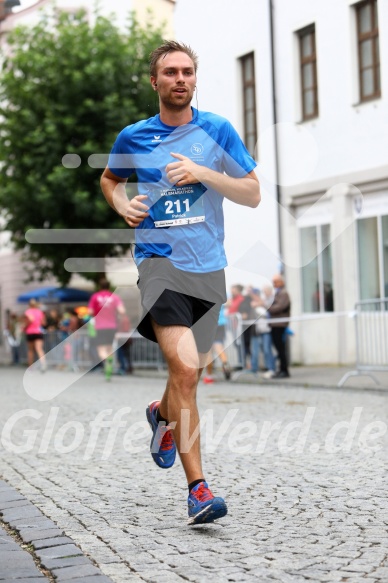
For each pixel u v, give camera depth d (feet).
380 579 17.67
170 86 22.70
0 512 25.39
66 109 104.78
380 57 42.24
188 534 22.12
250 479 29.35
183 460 22.72
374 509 24.21
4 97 108.68
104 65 103.14
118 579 18.40
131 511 25.14
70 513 25.13
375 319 65.77
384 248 77.66
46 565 19.57
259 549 20.40
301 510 24.40
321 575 18.10
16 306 157.79
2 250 163.02
